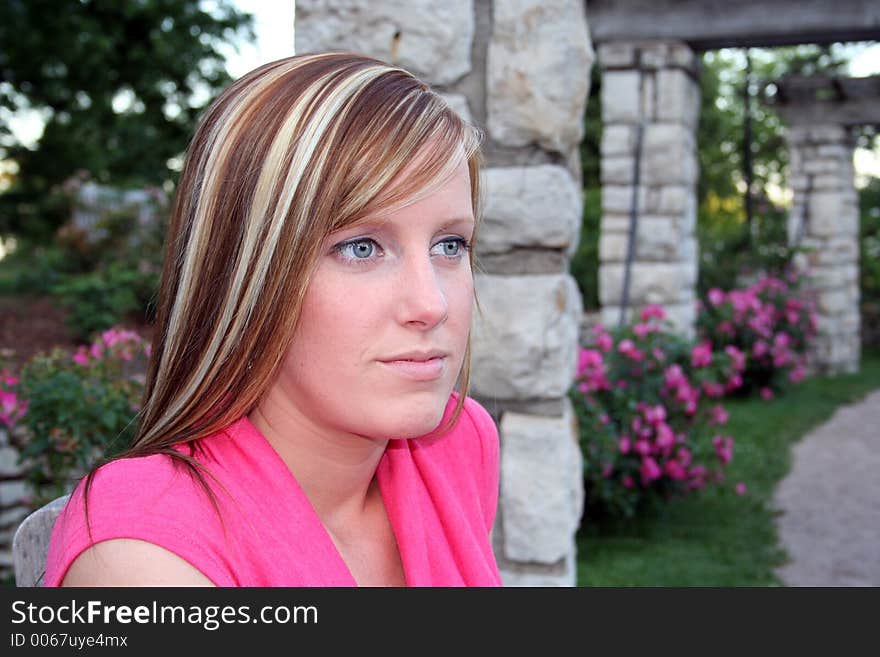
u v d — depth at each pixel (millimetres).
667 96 7031
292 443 828
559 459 2229
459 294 800
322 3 2135
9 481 3852
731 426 7723
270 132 727
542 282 2201
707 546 4641
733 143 18891
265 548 739
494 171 2170
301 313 740
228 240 734
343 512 904
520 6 2107
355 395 747
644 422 4562
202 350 750
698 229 10625
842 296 10914
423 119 752
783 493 5863
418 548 895
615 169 7230
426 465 980
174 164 12234
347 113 727
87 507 694
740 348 8625
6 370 3344
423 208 743
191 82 11664
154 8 10469
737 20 6383
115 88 11578
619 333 4863
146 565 667
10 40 10156
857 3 5984
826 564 4500
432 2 2111
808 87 9992
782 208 10859
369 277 741
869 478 6227
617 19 6801
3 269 12648
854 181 11547
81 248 8594
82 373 3275
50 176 12695
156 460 742
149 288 7289
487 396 2240
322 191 709
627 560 4348
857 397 9469
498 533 2275
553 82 2115
